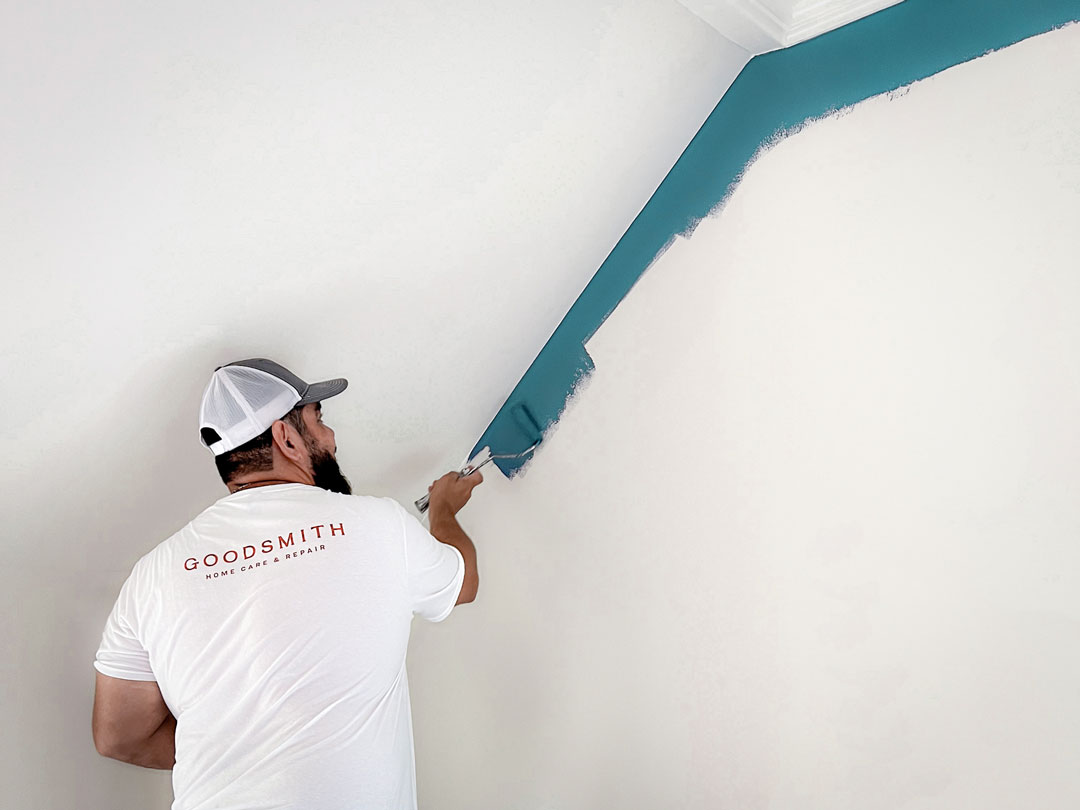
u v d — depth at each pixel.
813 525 1.82
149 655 1.62
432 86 1.53
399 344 2.03
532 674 2.34
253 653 1.53
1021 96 1.52
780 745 1.87
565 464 2.30
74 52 1.18
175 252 1.50
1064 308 1.47
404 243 1.78
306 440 1.80
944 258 1.62
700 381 2.02
